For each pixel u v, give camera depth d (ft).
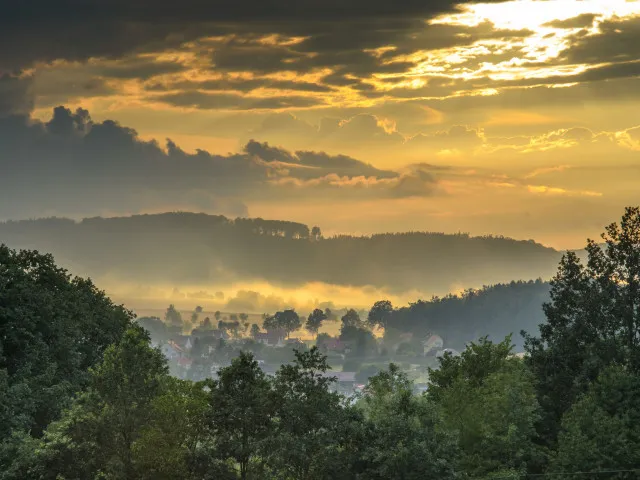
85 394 227.81
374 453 212.64
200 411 219.00
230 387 213.25
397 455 210.18
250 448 205.36
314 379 217.97
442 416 244.83
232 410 208.33
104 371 225.15
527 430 250.37
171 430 216.74
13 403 234.58
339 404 225.35
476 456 240.12
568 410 273.54
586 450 239.50
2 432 230.89
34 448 227.20
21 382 256.32
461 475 219.41
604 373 264.31
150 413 220.02
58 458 214.90
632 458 238.89
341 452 214.48
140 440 213.66
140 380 225.35
